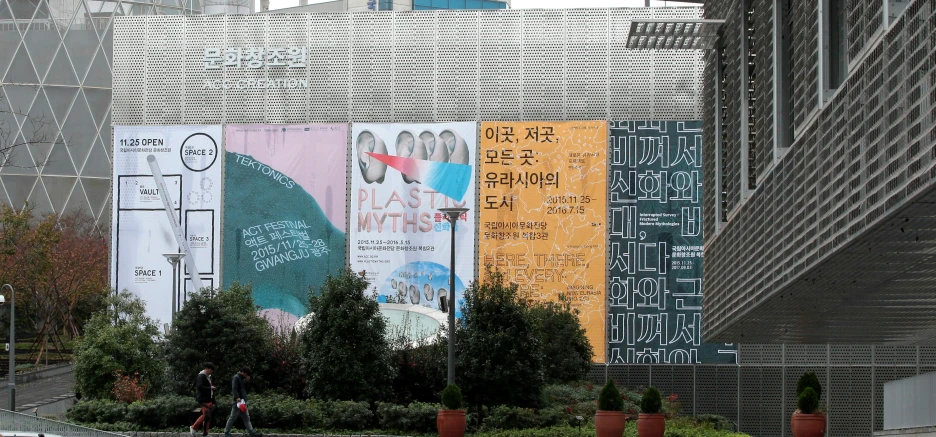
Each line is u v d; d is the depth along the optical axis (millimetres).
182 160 51312
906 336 34062
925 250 20719
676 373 48688
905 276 23328
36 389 56688
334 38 51469
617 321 48812
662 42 34188
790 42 25969
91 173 79500
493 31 50719
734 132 31219
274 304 50375
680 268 48812
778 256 25609
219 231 50906
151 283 50688
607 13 50219
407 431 31125
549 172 49562
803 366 48375
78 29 82438
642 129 49375
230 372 33531
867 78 19594
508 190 49625
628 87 49812
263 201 50875
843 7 22156
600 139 49438
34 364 67500
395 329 41969
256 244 50688
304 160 50844
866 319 29734
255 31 51938
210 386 28859
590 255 49031
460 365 32750
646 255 48906
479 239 49562
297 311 50281
